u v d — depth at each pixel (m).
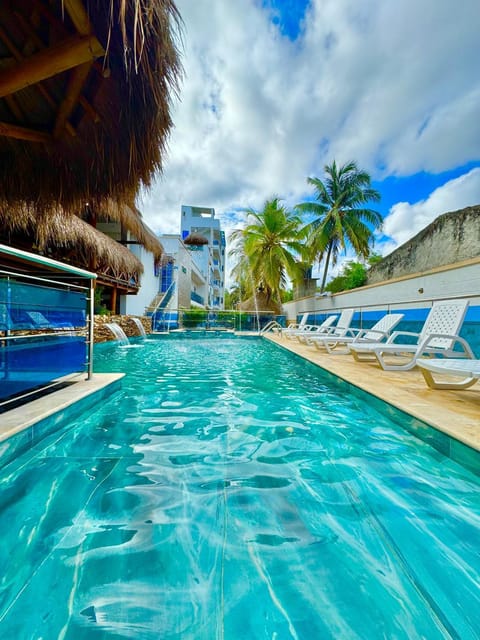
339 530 1.32
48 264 2.33
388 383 3.07
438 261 7.88
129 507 1.45
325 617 0.96
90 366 3.10
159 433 2.28
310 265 15.12
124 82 2.29
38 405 2.18
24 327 2.20
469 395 2.60
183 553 1.19
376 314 7.45
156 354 6.82
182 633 0.91
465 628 0.93
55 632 0.91
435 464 1.86
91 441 2.15
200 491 1.58
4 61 2.25
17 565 1.13
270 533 1.30
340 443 2.14
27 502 1.49
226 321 14.26
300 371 4.71
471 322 4.77
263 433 2.29
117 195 3.40
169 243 16.67
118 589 1.05
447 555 1.20
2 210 4.12
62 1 1.52
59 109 2.56
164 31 1.98
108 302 11.41
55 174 3.34
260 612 0.98
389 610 0.99
